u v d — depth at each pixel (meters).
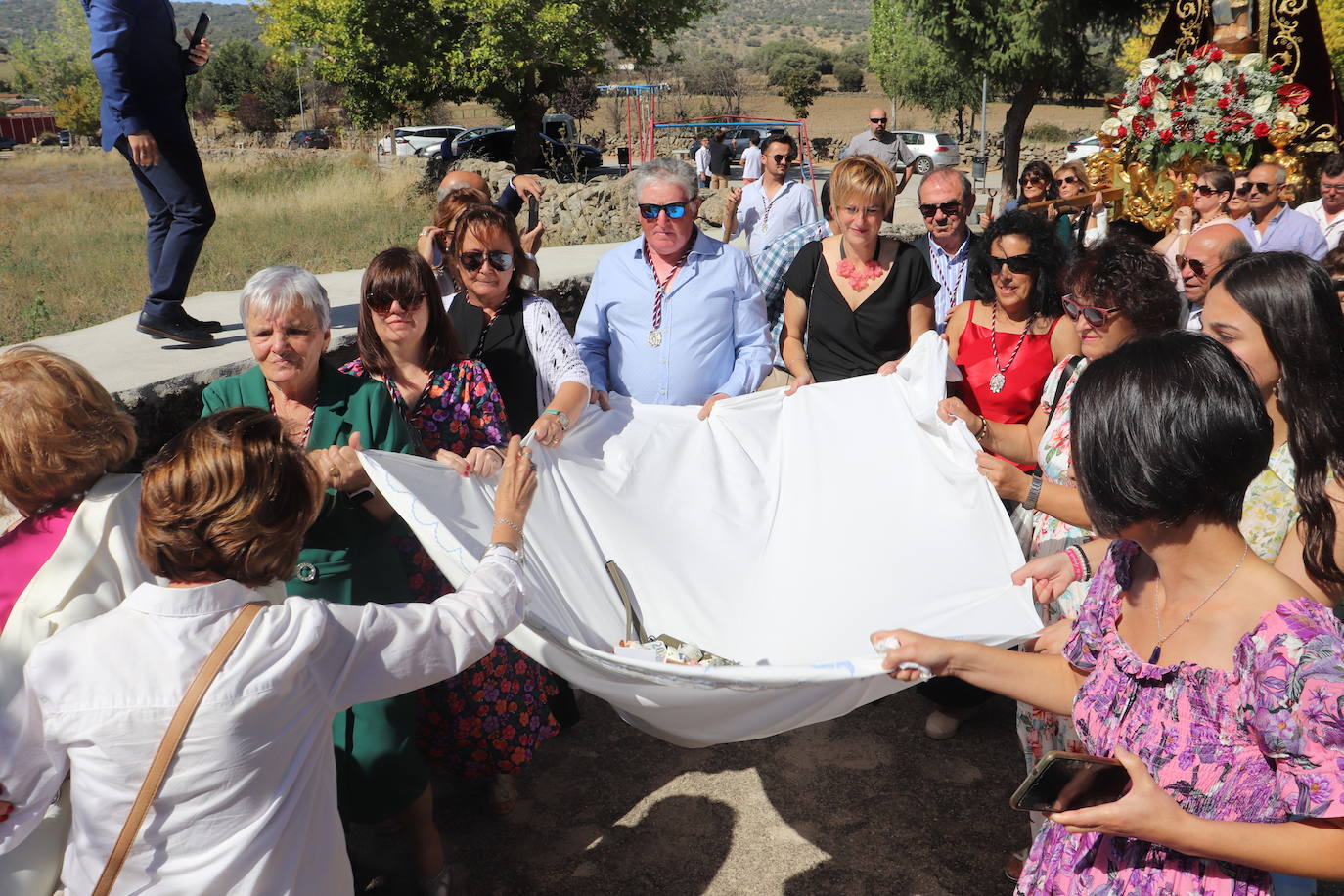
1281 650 1.52
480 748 3.15
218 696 1.75
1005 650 2.02
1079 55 17.78
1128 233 2.96
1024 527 3.35
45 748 1.84
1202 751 1.62
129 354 4.39
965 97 36.69
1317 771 1.49
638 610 3.20
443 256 4.24
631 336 4.16
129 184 25.53
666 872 3.23
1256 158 7.91
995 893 3.12
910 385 3.58
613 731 4.04
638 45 28.00
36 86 62.41
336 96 62.78
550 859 3.29
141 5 4.15
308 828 1.94
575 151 28.27
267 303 2.71
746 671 2.12
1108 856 1.76
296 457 1.91
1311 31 8.75
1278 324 2.18
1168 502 1.57
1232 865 1.64
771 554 3.42
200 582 1.84
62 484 2.08
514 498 2.38
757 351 4.20
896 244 4.44
